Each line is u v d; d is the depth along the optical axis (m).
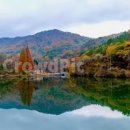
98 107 63.88
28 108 67.44
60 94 97.06
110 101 72.62
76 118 52.03
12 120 51.84
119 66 151.62
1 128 45.09
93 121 48.59
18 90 112.62
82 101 76.25
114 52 154.62
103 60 161.62
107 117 51.78
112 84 119.75
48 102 78.12
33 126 46.22
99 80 144.25
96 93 92.12
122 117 51.19
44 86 129.25
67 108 65.75
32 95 95.56
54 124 47.41
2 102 78.69
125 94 86.38
